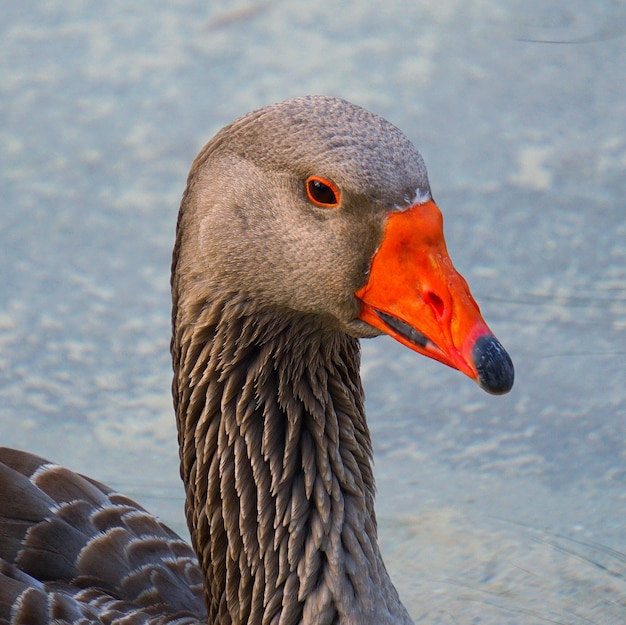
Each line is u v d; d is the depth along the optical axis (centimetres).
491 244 1446
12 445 1200
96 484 980
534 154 1599
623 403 1239
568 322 1339
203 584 859
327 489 781
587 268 1409
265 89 1727
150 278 1425
